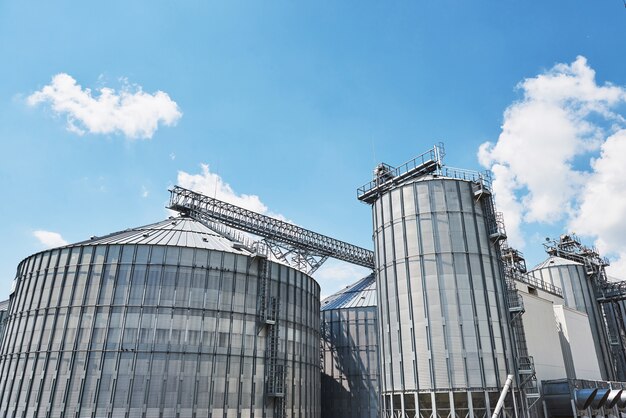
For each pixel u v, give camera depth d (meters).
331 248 65.31
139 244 39.50
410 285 37.00
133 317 37.06
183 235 44.97
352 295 65.00
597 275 70.62
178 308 38.16
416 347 35.09
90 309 37.19
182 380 36.25
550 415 38.47
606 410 42.31
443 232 37.34
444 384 33.12
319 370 50.47
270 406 40.28
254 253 43.72
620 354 66.56
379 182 45.75
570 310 53.06
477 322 34.44
